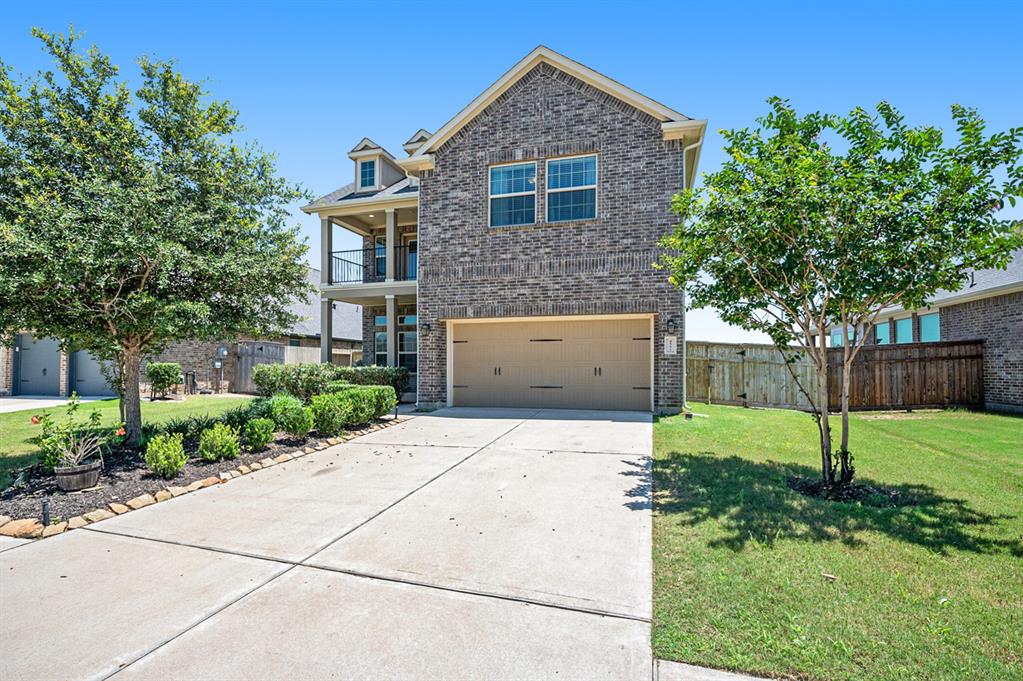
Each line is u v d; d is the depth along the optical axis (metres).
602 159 11.68
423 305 12.84
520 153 12.23
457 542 4.29
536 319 12.37
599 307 11.55
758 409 12.98
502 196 12.48
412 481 6.19
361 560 3.96
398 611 3.20
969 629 2.89
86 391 19.33
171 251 6.26
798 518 4.69
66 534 4.59
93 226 6.20
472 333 13.01
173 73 7.68
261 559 4.00
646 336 11.84
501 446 8.02
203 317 6.75
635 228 11.42
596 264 11.62
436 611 3.19
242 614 3.18
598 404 12.11
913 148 5.20
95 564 3.94
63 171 6.92
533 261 12.05
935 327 17.11
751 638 2.82
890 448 8.03
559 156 11.97
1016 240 4.80
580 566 3.79
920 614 3.04
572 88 11.94
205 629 3.01
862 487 5.61
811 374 13.85
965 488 5.70
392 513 5.05
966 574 3.57
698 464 6.72
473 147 12.60
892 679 2.47
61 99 7.18
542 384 12.49
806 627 2.91
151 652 2.79
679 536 4.30
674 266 6.43
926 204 5.03
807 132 5.74
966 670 2.53
